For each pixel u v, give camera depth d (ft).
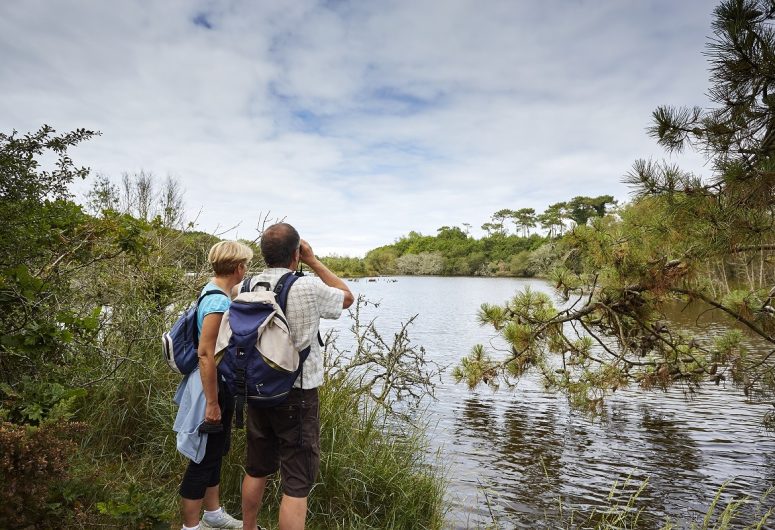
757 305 18.06
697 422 27.27
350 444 12.84
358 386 18.95
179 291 16.19
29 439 7.70
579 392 21.88
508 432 25.17
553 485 18.52
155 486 11.18
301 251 9.48
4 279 10.44
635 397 32.78
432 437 23.65
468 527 14.34
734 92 13.65
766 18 12.91
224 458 11.69
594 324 21.72
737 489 18.60
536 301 22.77
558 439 24.17
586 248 18.89
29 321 10.75
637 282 18.22
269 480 11.87
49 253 13.38
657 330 19.85
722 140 13.91
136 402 13.33
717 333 43.45
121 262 16.12
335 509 11.88
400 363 20.39
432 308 107.04
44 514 8.09
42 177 11.82
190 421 8.90
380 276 331.36
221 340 8.43
